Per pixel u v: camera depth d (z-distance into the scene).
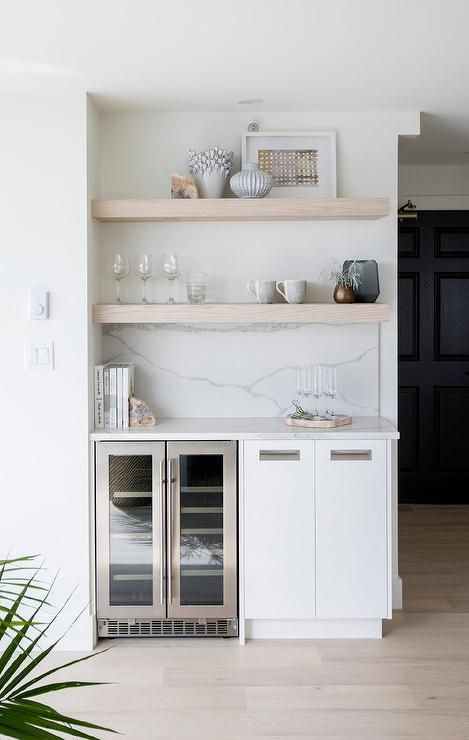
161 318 3.59
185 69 3.16
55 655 3.41
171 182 3.71
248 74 3.24
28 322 3.50
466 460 6.11
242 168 3.75
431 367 6.07
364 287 3.72
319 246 3.91
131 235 3.90
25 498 3.52
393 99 3.64
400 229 5.98
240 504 3.48
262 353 3.95
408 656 3.34
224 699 2.95
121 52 2.95
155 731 2.71
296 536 3.49
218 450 3.48
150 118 3.86
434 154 5.23
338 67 3.15
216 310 3.59
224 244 3.91
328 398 3.96
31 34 2.75
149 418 3.68
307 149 3.84
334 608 3.50
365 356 3.94
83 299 3.50
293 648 3.45
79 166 3.48
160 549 3.51
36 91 3.45
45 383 3.51
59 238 3.49
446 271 6.01
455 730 2.70
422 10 2.56
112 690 3.04
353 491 3.48
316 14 2.58
